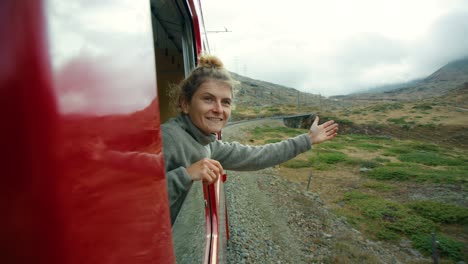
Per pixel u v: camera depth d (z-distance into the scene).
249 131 45.56
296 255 8.27
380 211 13.02
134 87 0.72
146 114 0.77
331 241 9.48
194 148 1.72
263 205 11.79
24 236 0.46
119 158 0.63
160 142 0.86
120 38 0.68
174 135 1.63
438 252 9.94
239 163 2.37
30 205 0.45
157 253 0.79
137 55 0.75
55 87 0.47
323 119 80.19
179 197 1.50
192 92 1.74
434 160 27.62
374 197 15.21
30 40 0.45
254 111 108.94
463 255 9.68
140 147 0.72
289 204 12.55
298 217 11.23
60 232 0.46
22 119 0.44
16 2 0.45
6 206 0.46
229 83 1.78
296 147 2.46
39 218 0.46
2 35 0.45
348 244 9.34
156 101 0.85
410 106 105.94
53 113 0.46
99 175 0.56
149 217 0.75
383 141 44.44
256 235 8.85
